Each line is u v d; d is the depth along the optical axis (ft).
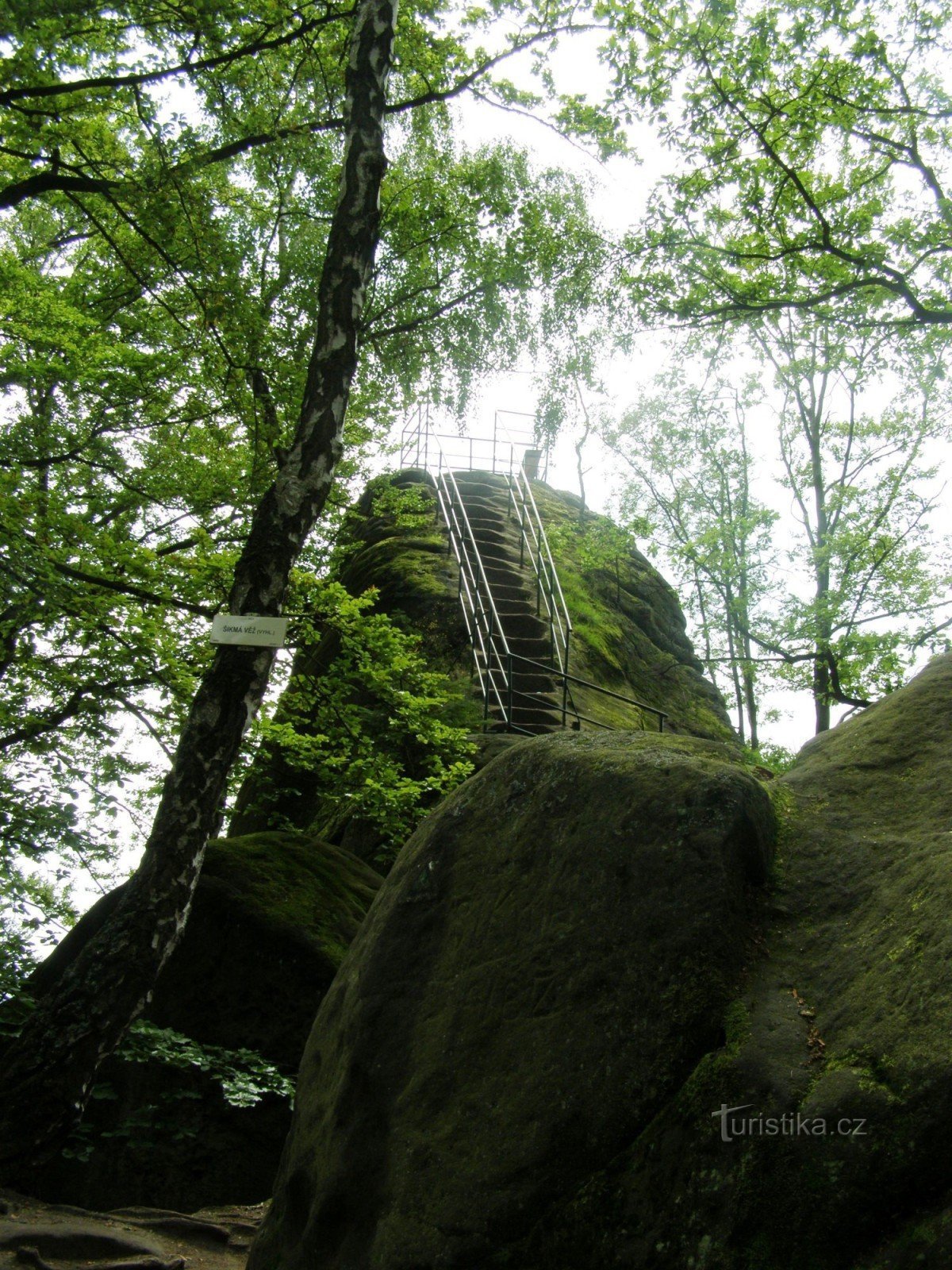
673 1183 8.63
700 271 39.63
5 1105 18.22
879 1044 8.11
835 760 11.90
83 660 34.60
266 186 37.50
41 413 40.68
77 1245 15.96
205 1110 23.21
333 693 35.60
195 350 38.06
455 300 42.42
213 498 41.01
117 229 37.88
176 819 20.58
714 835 10.03
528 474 80.89
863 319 39.32
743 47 36.91
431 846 12.70
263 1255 12.03
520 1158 9.71
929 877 9.19
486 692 43.83
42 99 28.63
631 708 51.90
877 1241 7.51
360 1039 11.78
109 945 19.52
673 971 9.60
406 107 34.86
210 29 28.09
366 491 52.21
